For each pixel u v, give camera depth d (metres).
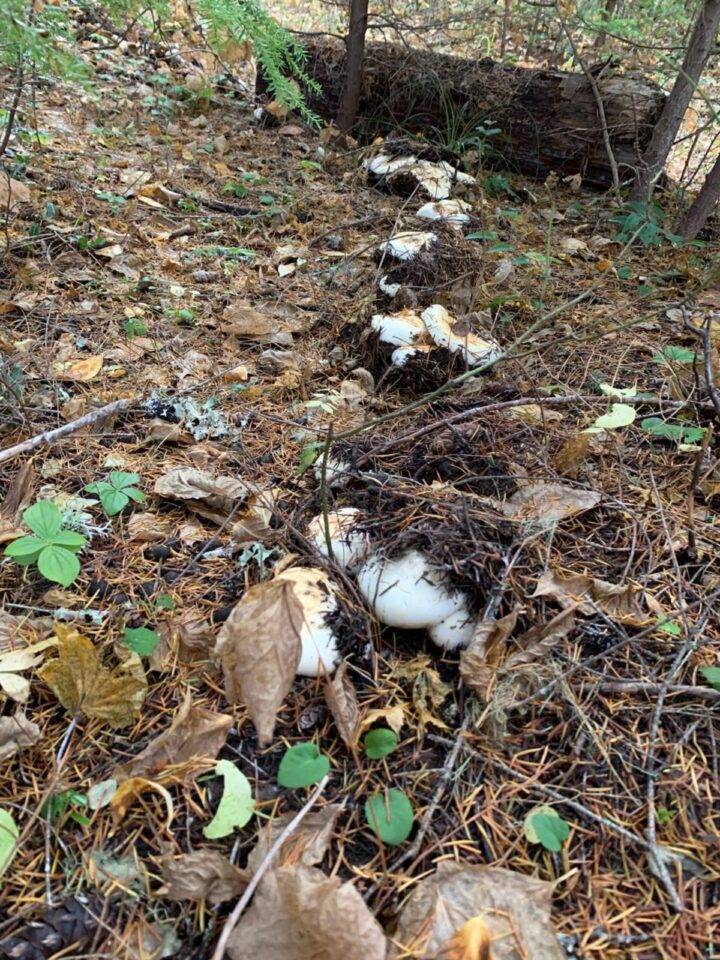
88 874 1.39
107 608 1.96
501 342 3.40
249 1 2.64
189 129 5.94
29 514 1.83
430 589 1.82
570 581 1.99
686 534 2.27
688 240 4.37
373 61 6.00
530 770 1.61
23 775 1.56
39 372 2.90
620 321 3.60
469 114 5.86
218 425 2.73
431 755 1.64
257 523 2.15
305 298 3.83
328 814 1.46
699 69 4.78
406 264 3.47
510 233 4.72
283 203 4.86
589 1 6.08
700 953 1.32
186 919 1.34
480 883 1.35
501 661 1.78
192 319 3.45
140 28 6.80
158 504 2.35
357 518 2.05
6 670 1.69
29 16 2.70
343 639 1.79
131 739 1.64
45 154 4.75
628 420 1.95
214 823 1.42
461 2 7.41
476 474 2.38
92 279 3.63
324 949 1.22
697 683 1.82
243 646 1.40
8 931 1.31
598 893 1.40
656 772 1.60
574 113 5.51
